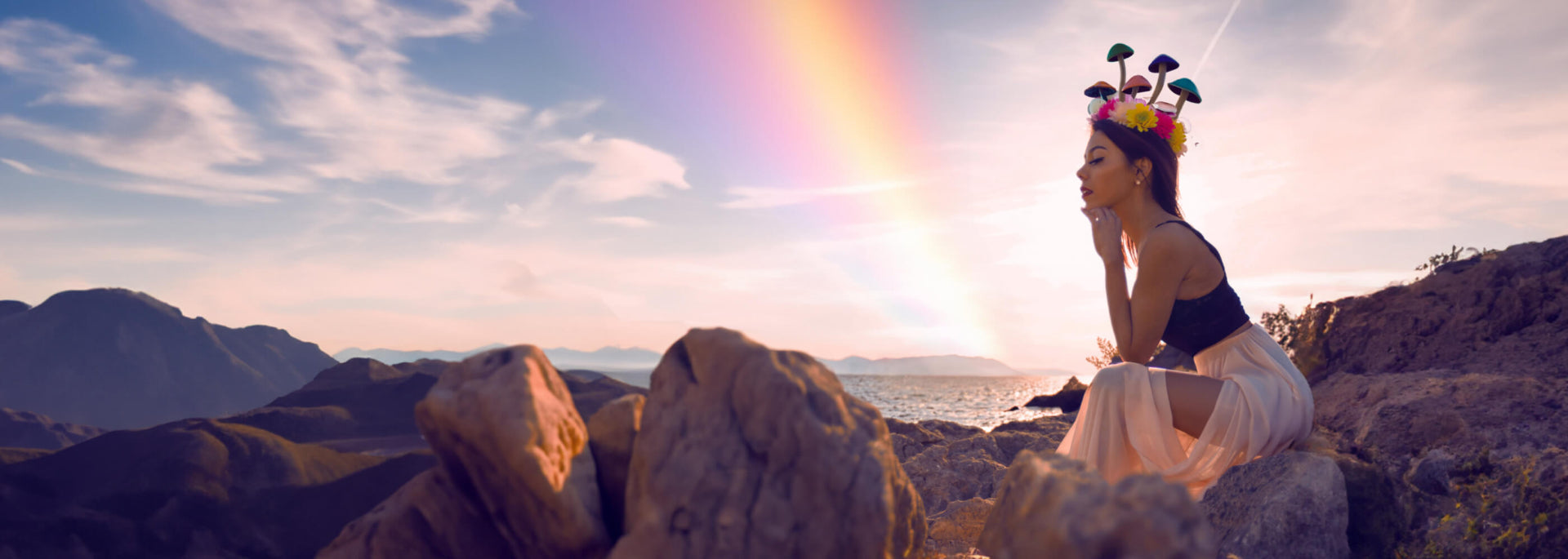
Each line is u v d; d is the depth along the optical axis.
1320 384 5.07
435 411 1.44
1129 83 3.33
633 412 1.65
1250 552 2.38
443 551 1.55
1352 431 3.88
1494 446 3.08
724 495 1.37
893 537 1.54
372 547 1.59
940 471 4.09
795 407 1.39
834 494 1.34
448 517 1.56
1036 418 5.58
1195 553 0.91
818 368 1.57
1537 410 3.23
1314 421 4.26
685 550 1.34
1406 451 3.37
